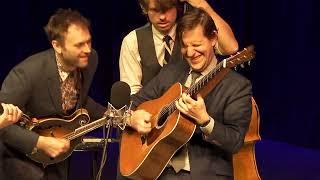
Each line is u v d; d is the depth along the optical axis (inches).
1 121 297.6
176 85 309.4
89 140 398.0
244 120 293.9
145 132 313.1
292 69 614.2
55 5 684.1
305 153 604.7
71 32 304.7
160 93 321.7
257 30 629.3
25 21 687.7
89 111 345.4
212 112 295.3
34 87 315.9
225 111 294.5
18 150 320.8
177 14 364.5
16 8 687.1
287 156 598.2
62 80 322.0
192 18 292.8
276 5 616.7
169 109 304.3
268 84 635.5
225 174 299.6
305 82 605.9
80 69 326.6
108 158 576.7
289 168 565.0
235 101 293.4
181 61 323.9
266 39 627.5
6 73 695.7
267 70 632.4
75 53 307.1
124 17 679.7
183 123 292.2
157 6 348.2
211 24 294.4
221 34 365.7
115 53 688.4
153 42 366.3
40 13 685.3
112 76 692.7
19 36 690.2
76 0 684.7
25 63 317.1
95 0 685.3
